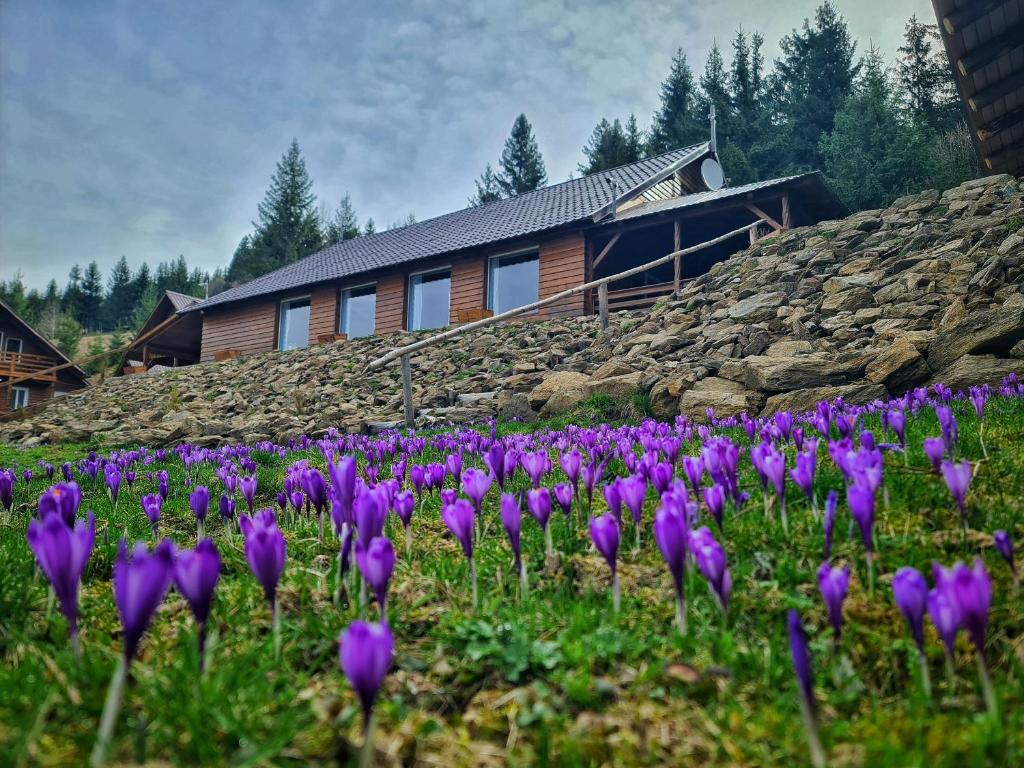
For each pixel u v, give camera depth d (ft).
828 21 167.73
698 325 33.53
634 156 174.70
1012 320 20.25
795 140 147.43
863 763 4.34
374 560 5.35
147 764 4.39
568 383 30.17
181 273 396.57
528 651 6.02
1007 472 9.37
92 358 76.95
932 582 6.85
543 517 8.20
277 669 5.76
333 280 74.54
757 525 8.57
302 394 39.06
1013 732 4.45
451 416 32.42
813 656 5.88
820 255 35.27
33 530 5.14
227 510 10.17
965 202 35.76
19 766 4.29
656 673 5.55
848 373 22.67
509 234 62.54
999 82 38.19
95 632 6.73
